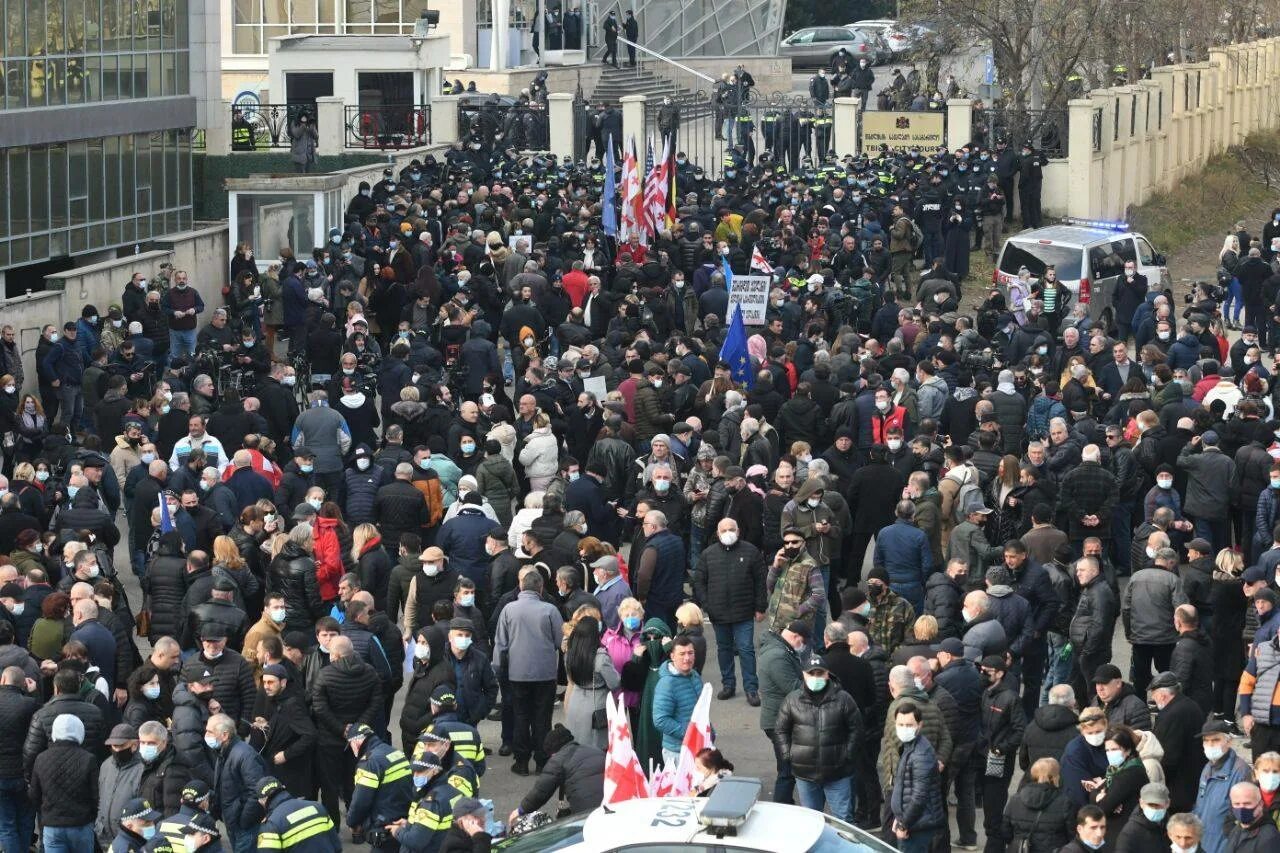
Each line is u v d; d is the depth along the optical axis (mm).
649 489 36219
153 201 74188
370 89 89938
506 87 105875
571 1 118688
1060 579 30547
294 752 25641
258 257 65375
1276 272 66312
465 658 26969
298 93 89938
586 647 26812
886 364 44594
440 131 87375
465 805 21000
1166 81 100438
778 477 34969
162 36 74125
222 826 28281
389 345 55500
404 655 30516
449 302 51250
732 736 31109
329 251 58188
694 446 39969
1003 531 35406
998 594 28844
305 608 31109
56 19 65625
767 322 51594
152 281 53969
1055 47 93188
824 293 54812
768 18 124062
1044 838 23234
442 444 37906
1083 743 24000
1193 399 43250
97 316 50719
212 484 35844
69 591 29719
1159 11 100000
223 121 81750
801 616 29078
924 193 73562
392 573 31125
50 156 65750
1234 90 116312
